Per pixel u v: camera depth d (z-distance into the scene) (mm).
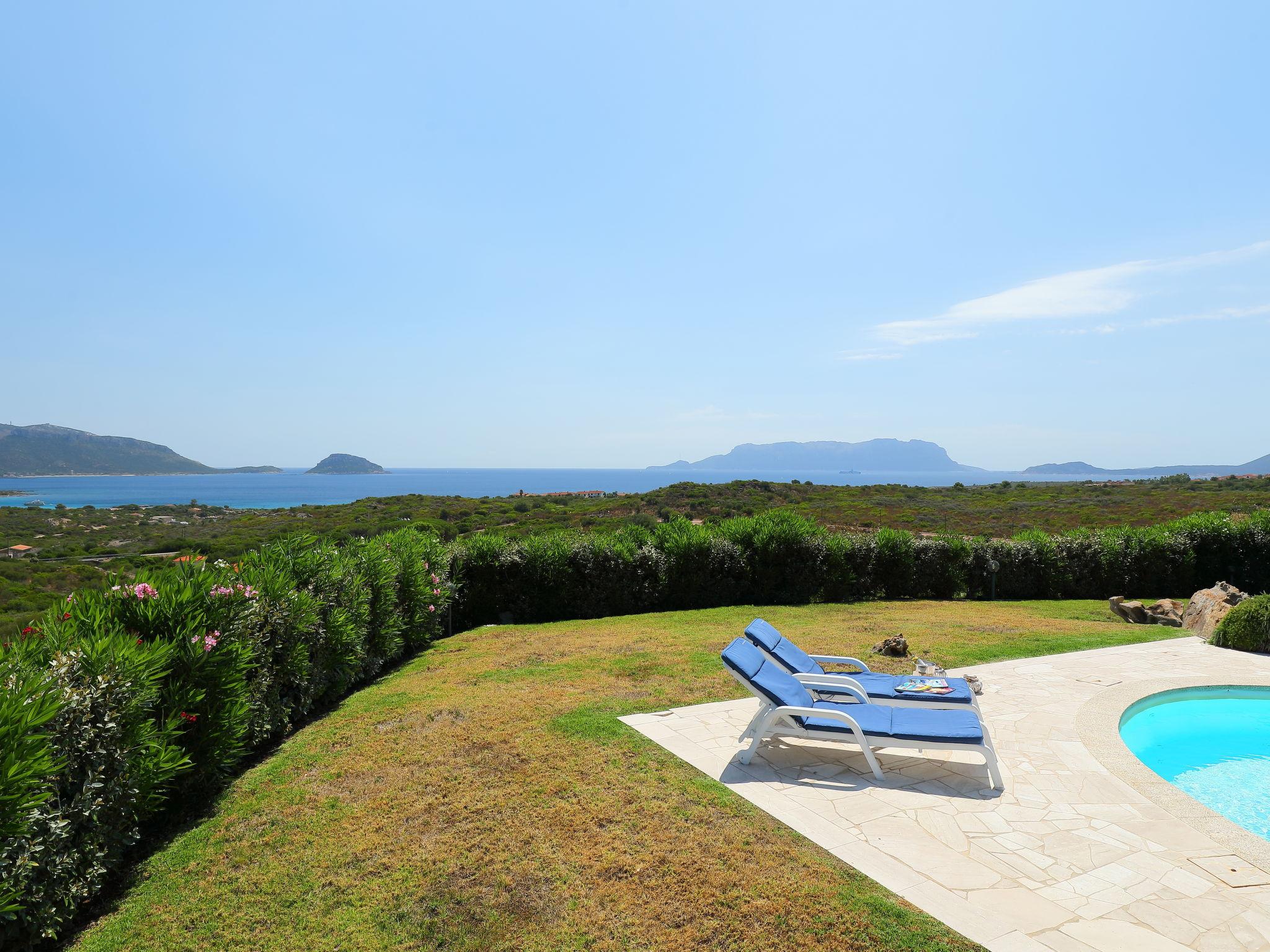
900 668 8023
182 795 4590
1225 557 13750
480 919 3404
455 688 7430
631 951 3137
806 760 5301
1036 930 3170
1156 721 6852
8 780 2787
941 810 4438
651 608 12742
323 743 5828
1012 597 13984
